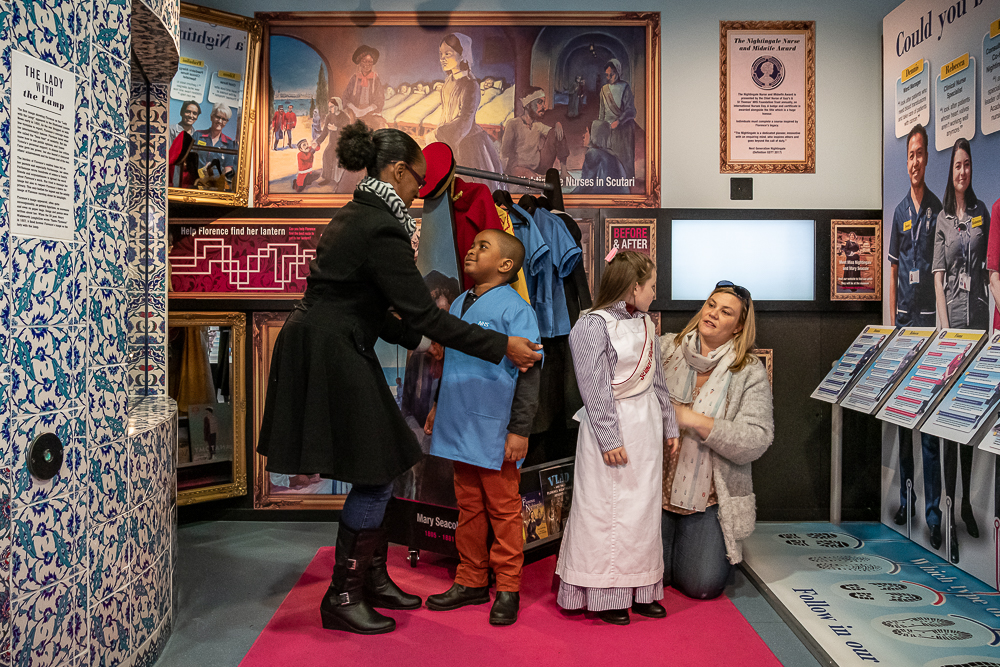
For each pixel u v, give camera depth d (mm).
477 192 2783
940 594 2654
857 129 3787
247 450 3729
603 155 3766
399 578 2867
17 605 1573
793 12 3770
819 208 3783
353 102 3758
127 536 1984
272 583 2801
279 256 3693
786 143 3785
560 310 2973
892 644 2211
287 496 3725
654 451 2375
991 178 2730
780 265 3721
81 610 1772
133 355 2660
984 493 2803
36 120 1635
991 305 2723
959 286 2936
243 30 3602
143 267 2678
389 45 3746
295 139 3752
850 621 2391
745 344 2715
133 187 2639
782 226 3711
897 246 3477
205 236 3680
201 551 3217
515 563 2426
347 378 2098
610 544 2330
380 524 2367
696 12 3760
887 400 3012
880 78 3773
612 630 2338
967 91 2895
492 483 2426
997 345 2607
